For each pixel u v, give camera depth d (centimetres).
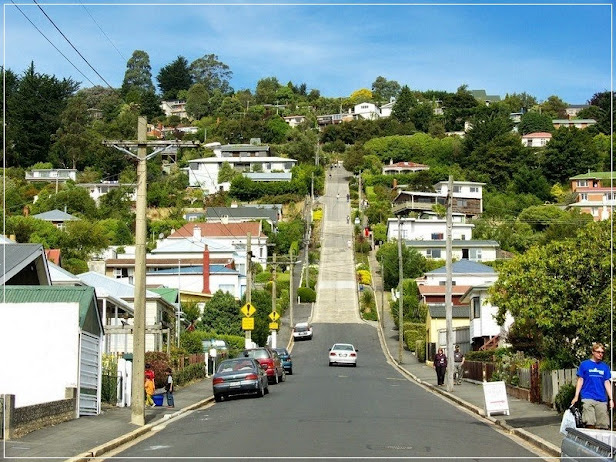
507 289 2327
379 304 9344
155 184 13112
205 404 3042
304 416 2302
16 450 1672
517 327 2653
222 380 3080
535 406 2656
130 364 2877
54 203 10831
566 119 19688
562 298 2225
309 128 19825
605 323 2130
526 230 10425
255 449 1631
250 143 17275
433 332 6412
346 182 15688
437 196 12162
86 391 2438
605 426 1596
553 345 2391
